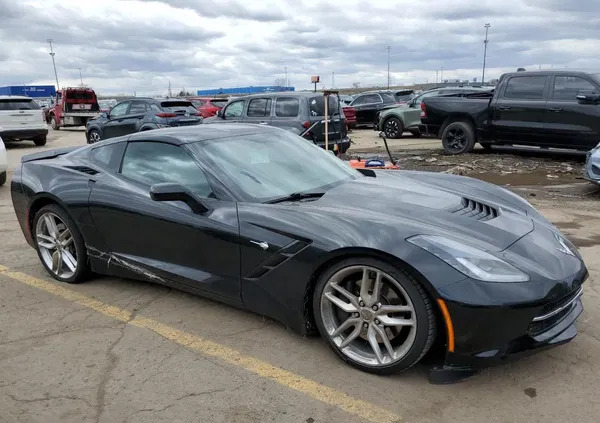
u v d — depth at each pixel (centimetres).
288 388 282
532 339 271
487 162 1062
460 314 259
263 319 364
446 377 279
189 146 375
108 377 297
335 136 1102
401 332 286
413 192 359
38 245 459
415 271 265
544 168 986
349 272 292
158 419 258
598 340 327
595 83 954
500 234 302
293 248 305
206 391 281
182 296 409
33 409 268
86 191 411
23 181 455
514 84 1062
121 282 444
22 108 1698
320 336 336
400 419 255
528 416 255
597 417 254
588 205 695
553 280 274
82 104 2750
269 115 1098
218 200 346
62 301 407
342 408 264
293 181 371
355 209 320
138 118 1440
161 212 364
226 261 336
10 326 364
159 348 329
